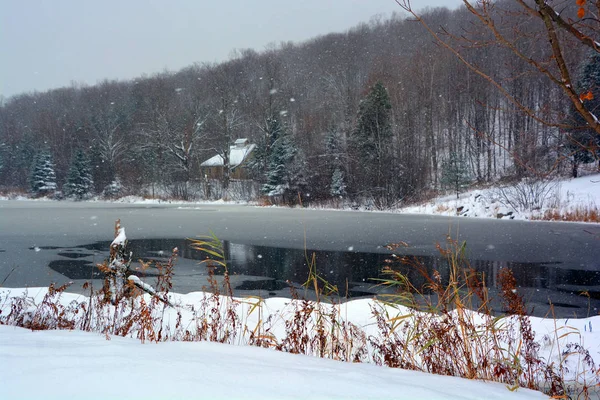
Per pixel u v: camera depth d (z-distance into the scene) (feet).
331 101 169.17
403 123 127.75
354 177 112.06
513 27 7.88
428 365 10.02
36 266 33.30
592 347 13.19
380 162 107.04
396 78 144.15
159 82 205.77
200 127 164.25
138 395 4.59
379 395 5.34
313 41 215.10
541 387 9.65
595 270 31.42
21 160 216.33
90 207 119.14
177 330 12.80
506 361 9.45
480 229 57.52
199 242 13.15
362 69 183.21
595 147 8.61
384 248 41.50
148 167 168.86
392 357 10.31
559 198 76.54
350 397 5.14
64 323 12.92
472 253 38.52
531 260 35.17
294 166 122.62
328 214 89.56
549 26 7.19
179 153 165.07
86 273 30.73
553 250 40.01
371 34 198.70
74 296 18.78
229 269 32.30
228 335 11.77
